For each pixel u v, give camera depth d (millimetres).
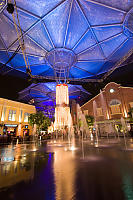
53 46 19781
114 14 15477
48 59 21641
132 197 2205
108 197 2225
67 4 14586
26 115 28656
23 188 2672
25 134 27000
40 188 2658
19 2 13773
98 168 3986
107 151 7301
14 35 17516
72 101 43781
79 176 3336
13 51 19562
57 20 16375
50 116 50094
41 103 47094
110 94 31391
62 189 2598
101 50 21031
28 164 4746
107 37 18844
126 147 8703
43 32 17750
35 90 34594
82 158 5555
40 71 26438
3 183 2947
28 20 15984
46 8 14773
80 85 32688
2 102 24125
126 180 2973
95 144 11773
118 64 23203
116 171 3639
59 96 19516
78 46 20359
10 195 2359
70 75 28734
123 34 18297
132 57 21547
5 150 9266
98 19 16469
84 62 23875
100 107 32219
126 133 25906
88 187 2668
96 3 14211
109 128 29328
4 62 22078
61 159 5527
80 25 17312
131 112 24641
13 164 4777
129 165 4215
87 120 30391
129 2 13750
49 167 4273
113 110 30141
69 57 21266
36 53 20562
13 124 25156
